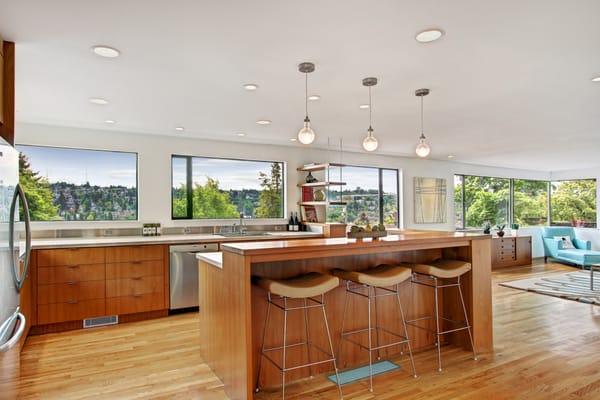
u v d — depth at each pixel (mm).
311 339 2762
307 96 3355
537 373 2736
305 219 5977
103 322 3957
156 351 3211
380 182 7031
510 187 9070
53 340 3492
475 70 2742
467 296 3186
